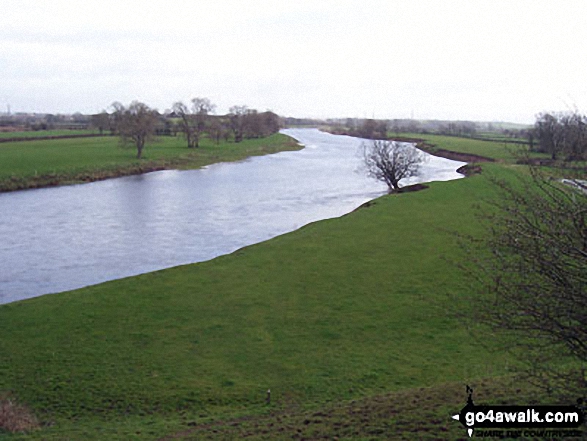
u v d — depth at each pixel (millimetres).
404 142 184250
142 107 127625
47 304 27703
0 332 24109
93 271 37500
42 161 92062
